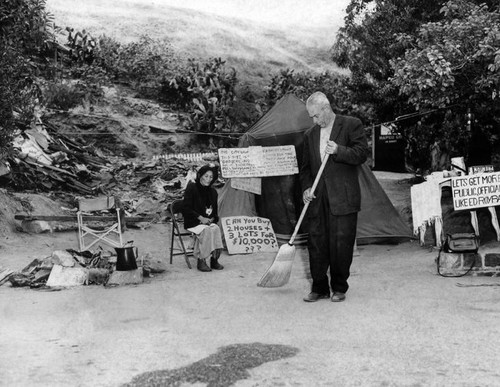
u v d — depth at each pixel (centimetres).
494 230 840
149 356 408
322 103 573
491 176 758
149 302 596
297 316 520
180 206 849
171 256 868
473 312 520
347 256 570
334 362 387
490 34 854
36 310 568
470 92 1023
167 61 3738
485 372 362
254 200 1037
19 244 967
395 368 372
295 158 1006
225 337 455
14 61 1091
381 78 1641
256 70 4166
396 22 1412
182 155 2706
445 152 1574
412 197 922
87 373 375
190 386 350
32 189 1394
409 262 811
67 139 2070
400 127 1833
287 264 588
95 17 3978
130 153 2677
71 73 3073
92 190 1557
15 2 1084
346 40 1603
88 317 534
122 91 3275
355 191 571
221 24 4481
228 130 3189
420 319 497
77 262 753
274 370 373
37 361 402
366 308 544
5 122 1123
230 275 770
